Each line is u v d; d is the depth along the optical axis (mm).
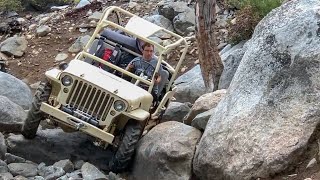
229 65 9312
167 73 7590
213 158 5633
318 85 5324
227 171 5438
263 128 5414
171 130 6512
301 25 5684
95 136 6570
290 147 5180
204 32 9055
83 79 6672
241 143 5445
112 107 6582
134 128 6719
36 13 16672
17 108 7953
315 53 5430
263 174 5203
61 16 15367
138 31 7547
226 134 5645
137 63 7379
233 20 12297
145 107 6996
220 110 6016
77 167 6703
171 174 6090
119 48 7547
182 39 7980
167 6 13844
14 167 6375
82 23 14828
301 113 5297
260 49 5949
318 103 5270
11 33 15242
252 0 11180
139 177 6562
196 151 6031
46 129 8047
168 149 6141
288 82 5504
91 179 6164
